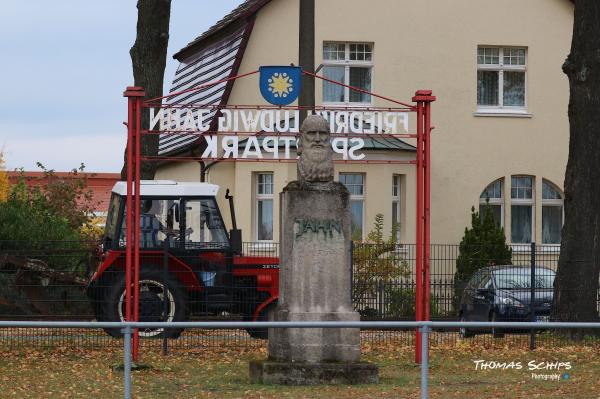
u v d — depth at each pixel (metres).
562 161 45.44
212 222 27.81
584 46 29.02
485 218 40.22
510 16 45.16
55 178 46.09
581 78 29.03
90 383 20.39
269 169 41.62
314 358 19.92
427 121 23.30
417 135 23.30
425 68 44.53
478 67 45.12
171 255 26.92
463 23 44.78
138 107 23.08
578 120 29.14
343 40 43.75
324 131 20.36
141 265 26.94
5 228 31.75
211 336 25.12
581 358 23.95
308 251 20.09
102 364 23.03
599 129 29.06
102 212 59.03
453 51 44.72
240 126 26.94
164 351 24.70
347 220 20.28
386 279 30.19
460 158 44.72
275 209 41.72
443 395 18.81
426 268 23.36
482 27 44.94
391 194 42.12
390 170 42.03
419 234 23.28
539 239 45.22
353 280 28.59
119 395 19.02
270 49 42.91
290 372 19.77
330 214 20.22
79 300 27.97
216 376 21.14
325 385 19.67
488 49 45.41
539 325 15.81
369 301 28.48
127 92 22.98
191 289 26.81
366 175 41.88
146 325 15.73
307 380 19.72
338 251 20.17
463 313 28.19
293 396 18.42
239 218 41.69
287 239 20.17
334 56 43.97
